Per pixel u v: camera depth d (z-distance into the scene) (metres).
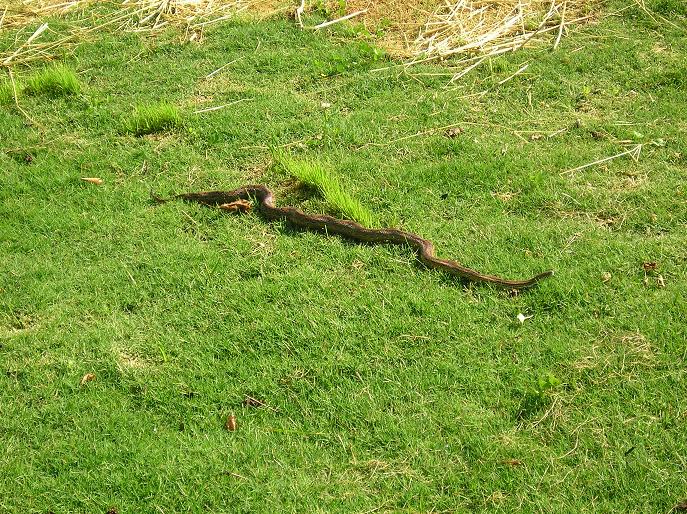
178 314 5.44
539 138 6.04
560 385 5.14
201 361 5.29
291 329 5.35
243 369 5.26
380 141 6.07
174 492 5.00
